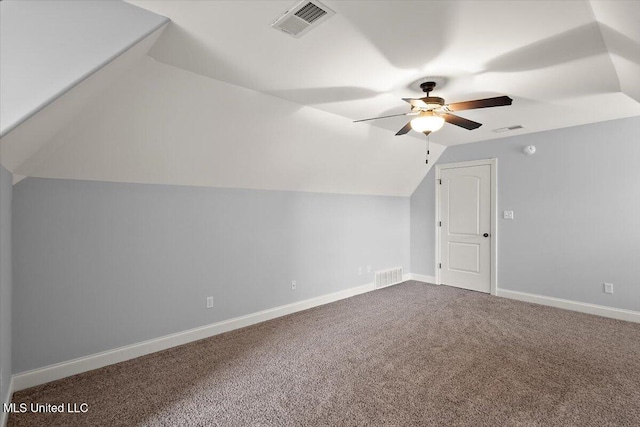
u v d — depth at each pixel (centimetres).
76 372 239
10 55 135
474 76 243
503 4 157
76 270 241
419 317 368
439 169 520
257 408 198
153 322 279
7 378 196
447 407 199
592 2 153
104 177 252
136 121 232
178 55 204
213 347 287
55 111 160
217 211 321
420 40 191
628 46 180
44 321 228
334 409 197
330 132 351
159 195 283
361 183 463
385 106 309
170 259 289
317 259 420
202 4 156
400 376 236
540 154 414
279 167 350
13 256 215
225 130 279
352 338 307
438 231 524
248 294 347
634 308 349
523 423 183
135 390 217
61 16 143
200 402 204
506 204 445
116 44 153
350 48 200
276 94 273
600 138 369
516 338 305
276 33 182
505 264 447
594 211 374
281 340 303
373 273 498
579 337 306
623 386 221
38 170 221
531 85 262
